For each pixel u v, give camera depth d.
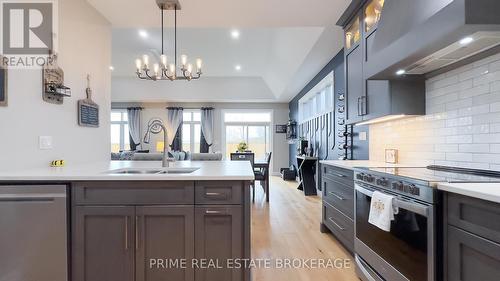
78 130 2.63
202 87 9.30
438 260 1.39
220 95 9.41
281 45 5.66
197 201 1.72
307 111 7.64
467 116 1.98
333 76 5.11
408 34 1.74
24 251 1.71
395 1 1.96
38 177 1.70
